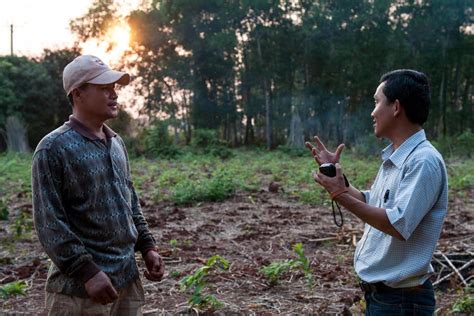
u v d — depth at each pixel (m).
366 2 31.19
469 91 34.88
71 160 2.95
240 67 32.91
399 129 2.97
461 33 32.28
